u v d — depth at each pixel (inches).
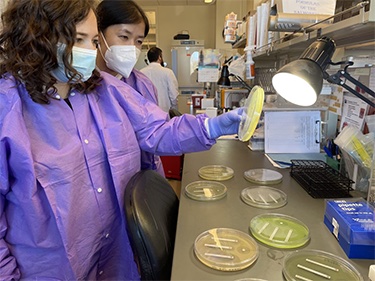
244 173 52.2
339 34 38.9
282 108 64.2
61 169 32.1
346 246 29.5
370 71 45.8
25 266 32.4
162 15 248.7
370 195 33.8
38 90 31.0
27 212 30.5
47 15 29.6
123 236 41.0
